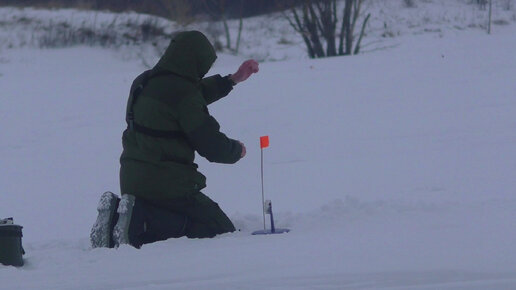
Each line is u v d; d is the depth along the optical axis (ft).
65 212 86.94
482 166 91.30
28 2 405.39
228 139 54.95
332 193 84.33
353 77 199.00
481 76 183.01
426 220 47.75
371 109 148.56
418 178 87.40
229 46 369.50
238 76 60.29
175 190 54.19
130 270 38.60
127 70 327.67
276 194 86.53
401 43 366.22
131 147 54.95
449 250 38.04
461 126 124.77
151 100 54.19
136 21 384.47
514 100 146.92
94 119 161.99
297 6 373.81
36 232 76.18
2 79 260.01
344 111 148.56
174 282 34.35
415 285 30.50
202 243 46.60
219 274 35.50
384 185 85.25
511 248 37.73
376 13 424.87
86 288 34.37
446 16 424.46
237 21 421.18
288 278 33.04
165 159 54.19
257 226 56.65
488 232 42.34
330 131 129.49
